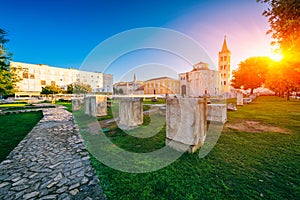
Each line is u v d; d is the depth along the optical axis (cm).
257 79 2906
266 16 540
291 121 579
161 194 182
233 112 834
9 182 211
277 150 303
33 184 206
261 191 181
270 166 240
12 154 308
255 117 670
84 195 183
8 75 999
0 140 396
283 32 487
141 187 197
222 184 197
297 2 374
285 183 196
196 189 189
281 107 1069
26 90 3891
